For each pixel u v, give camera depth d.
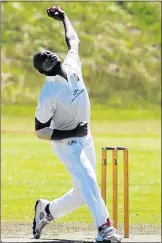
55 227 30.36
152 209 37.72
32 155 72.19
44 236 26.81
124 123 113.88
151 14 152.62
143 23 151.38
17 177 55.47
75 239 25.55
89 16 148.50
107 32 147.00
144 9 153.25
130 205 39.44
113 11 151.25
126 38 147.50
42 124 23.83
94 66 139.38
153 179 53.81
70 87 23.61
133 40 147.75
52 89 23.53
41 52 23.58
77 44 25.36
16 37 139.88
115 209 25.31
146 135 98.38
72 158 23.69
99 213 23.19
